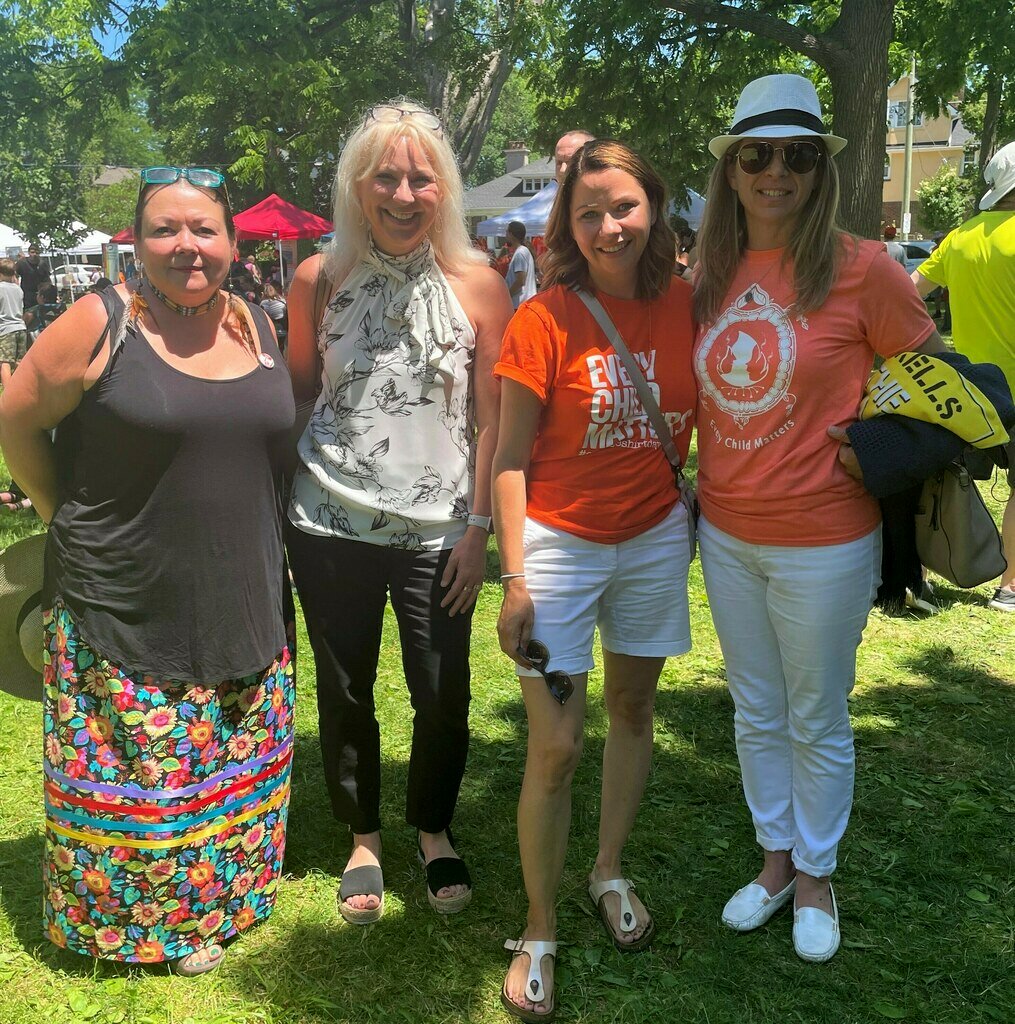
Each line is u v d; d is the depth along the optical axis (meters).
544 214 16.41
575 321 2.34
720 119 14.58
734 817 3.26
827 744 2.56
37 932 2.64
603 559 2.42
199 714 2.38
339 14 15.55
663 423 2.41
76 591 2.33
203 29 13.51
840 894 2.84
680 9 11.54
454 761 2.76
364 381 2.54
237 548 2.37
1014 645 4.70
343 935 2.66
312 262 2.63
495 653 4.66
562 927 2.70
